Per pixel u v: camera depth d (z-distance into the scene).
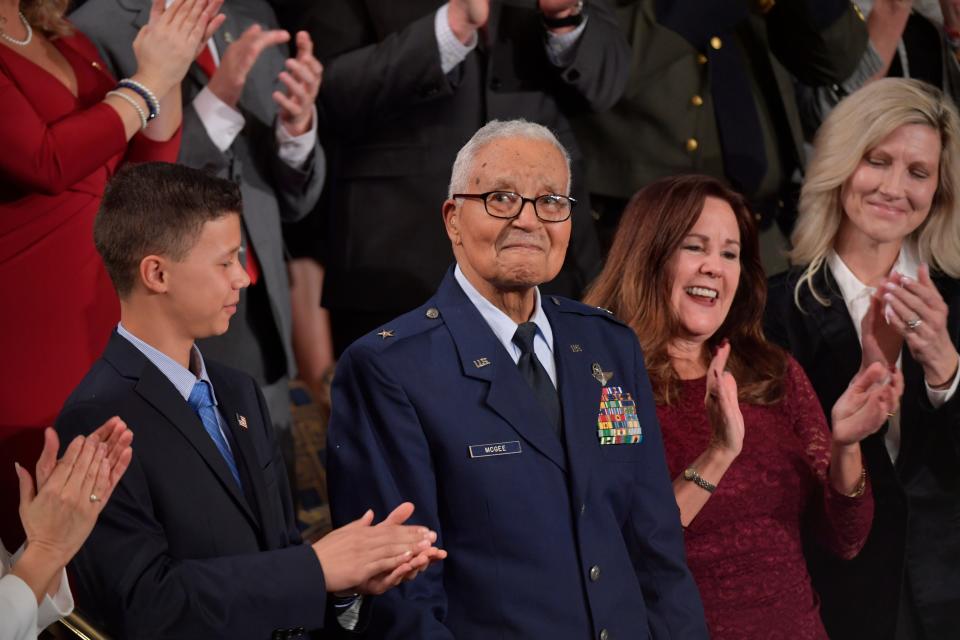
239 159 11.73
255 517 7.67
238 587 7.04
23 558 6.57
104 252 7.70
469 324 8.24
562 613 7.87
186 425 7.43
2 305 9.54
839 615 12.38
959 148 12.78
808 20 13.95
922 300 12.02
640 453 8.55
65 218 9.87
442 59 12.22
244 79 11.27
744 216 10.93
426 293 12.48
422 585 7.73
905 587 12.62
